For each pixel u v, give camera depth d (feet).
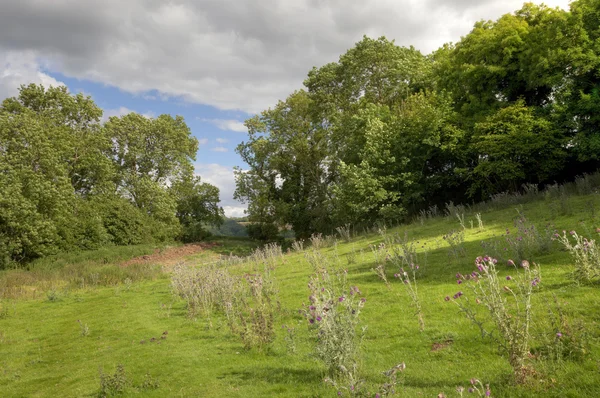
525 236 36.88
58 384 26.45
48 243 106.52
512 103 83.87
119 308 51.85
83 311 53.06
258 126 152.15
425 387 17.44
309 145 150.10
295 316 33.73
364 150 99.09
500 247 40.37
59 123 131.54
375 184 91.56
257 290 32.22
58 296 63.77
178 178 169.78
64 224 115.03
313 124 149.48
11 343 40.04
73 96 137.80
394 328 25.99
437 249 48.88
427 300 30.25
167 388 22.44
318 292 25.02
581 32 72.38
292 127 150.10
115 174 145.59
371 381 18.72
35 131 106.73
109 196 138.51
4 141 101.04
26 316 52.95
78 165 128.88
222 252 133.18
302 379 20.90
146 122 159.33
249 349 27.48
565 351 17.63
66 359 32.40
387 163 95.45
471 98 89.51
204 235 173.78
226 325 34.58
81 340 37.73
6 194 92.63
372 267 46.62
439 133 88.89
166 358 27.99
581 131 74.18
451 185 98.78
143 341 33.58
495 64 84.99
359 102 122.72
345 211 101.91
